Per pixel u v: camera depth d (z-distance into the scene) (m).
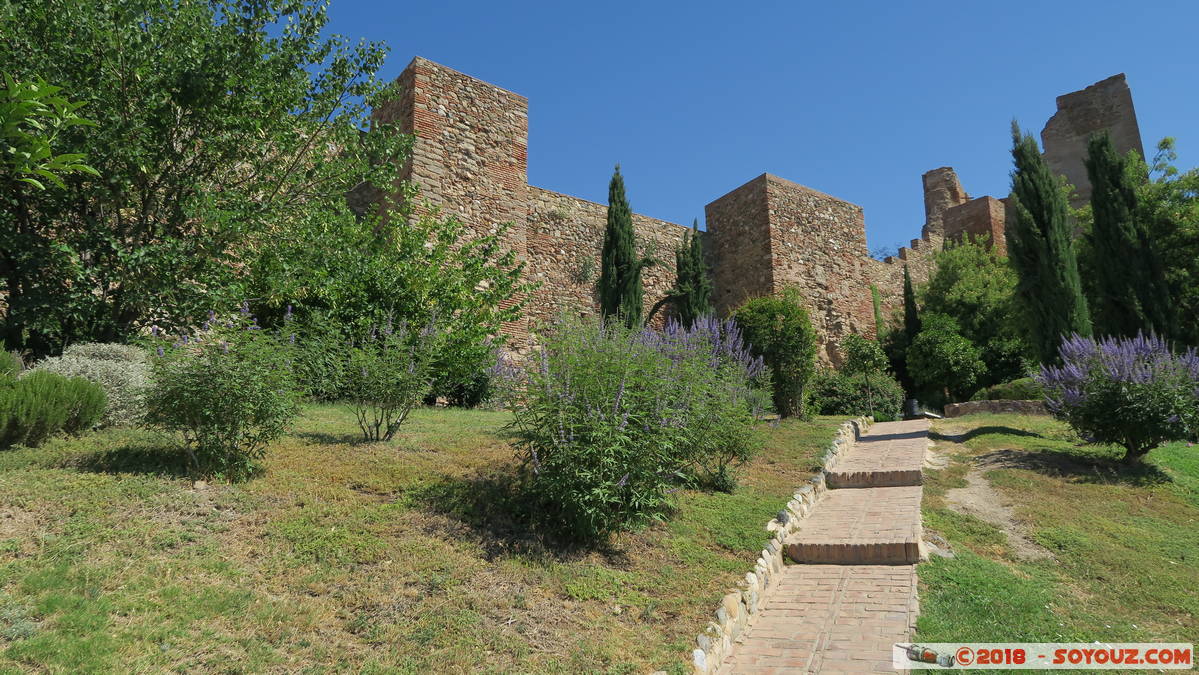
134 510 4.59
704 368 7.86
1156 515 7.88
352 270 9.95
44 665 2.97
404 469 6.21
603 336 6.38
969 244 28.38
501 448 7.34
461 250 12.26
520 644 3.97
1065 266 12.96
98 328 8.20
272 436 5.75
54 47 7.54
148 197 8.62
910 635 4.94
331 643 3.64
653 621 4.64
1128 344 9.96
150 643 3.30
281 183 9.88
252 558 4.31
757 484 8.34
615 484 5.29
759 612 5.54
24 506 4.38
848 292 22.69
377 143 10.86
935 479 9.31
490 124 15.48
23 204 7.75
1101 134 15.04
